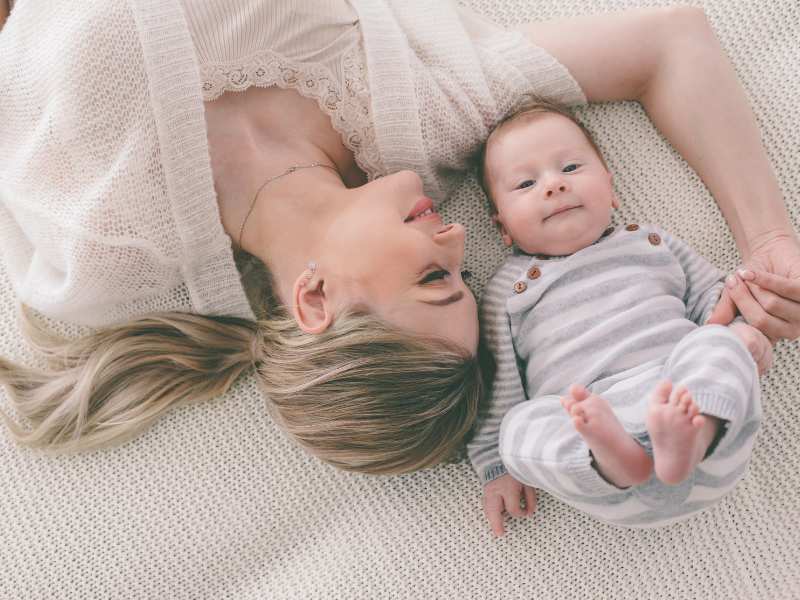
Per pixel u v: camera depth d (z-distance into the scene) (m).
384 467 0.99
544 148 1.02
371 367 0.91
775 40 1.14
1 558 1.15
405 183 0.96
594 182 1.02
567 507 1.13
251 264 1.11
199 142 0.92
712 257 1.13
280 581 1.15
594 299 1.02
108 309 1.11
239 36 0.96
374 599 1.13
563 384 1.00
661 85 1.10
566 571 1.13
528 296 1.04
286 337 1.01
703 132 1.09
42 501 1.16
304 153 1.03
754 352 0.94
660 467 0.77
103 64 0.91
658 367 0.94
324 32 1.00
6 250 1.13
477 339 0.98
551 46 1.11
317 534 1.16
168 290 1.11
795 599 1.09
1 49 1.01
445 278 0.93
